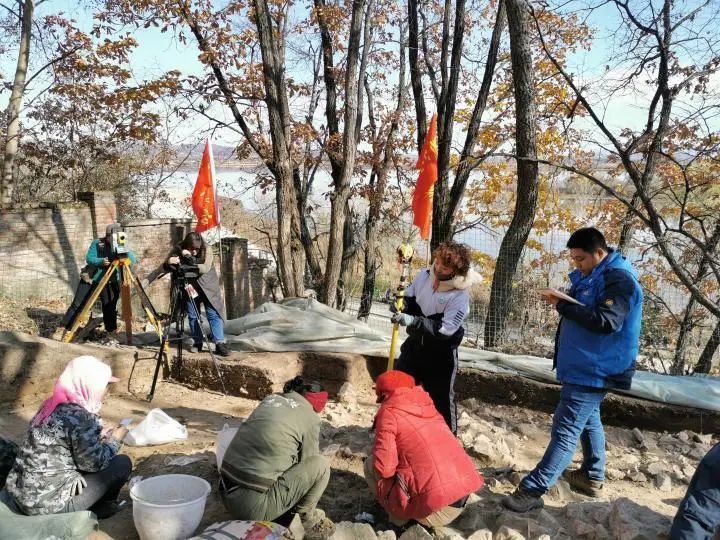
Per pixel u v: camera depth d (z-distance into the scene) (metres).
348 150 12.14
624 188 15.23
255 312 8.22
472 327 10.52
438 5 16.41
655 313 11.73
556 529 3.98
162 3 13.34
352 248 17.22
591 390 4.13
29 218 11.96
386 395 3.90
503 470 4.93
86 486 3.76
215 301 7.29
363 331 7.79
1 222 11.59
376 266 17.62
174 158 18.97
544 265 13.98
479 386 7.08
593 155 16.28
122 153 18.97
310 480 3.70
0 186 13.82
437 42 17.14
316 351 7.46
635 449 5.94
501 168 17.27
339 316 8.15
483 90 13.30
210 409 6.50
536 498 4.23
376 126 18.16
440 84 15.98
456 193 13.34
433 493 3.60
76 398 3.75
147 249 13.91
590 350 4.09
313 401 3.93
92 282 8.16
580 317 3.99
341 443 5.15
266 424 3.69
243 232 18.97
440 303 4.43
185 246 7.17
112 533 3.89
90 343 7.58
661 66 9.80
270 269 18.75
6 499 3.66
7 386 5.95
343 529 3.70
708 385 6.41
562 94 15.52
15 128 13.81
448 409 4.54
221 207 18.06
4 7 14.64
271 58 11.89
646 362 11.79
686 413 6.25
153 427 5.29
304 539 3.70
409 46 15.14
